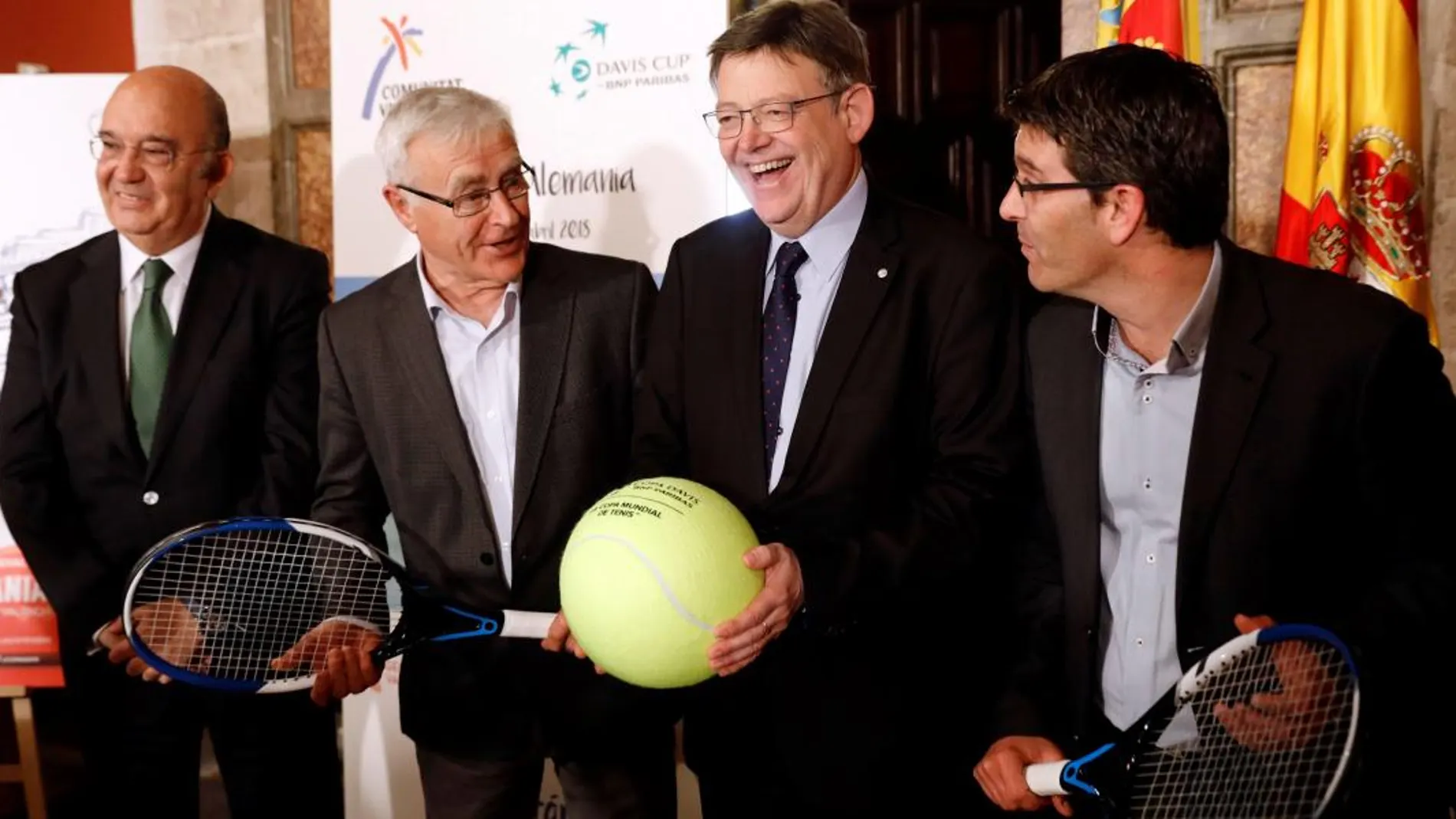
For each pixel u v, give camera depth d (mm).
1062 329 1661
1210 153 1426
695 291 1960
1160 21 2443
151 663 1763
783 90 1739
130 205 2344
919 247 1833
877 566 1678
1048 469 1642
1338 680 1198
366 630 1861
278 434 2426
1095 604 1607
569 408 2049
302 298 2473
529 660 2035
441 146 1899
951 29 3453
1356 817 1393
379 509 2170
